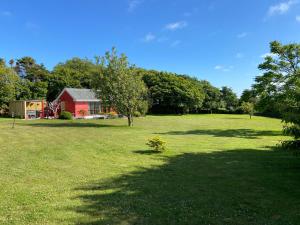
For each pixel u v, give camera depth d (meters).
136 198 7.00
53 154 12.62
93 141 16.94
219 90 75.19
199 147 15.32
